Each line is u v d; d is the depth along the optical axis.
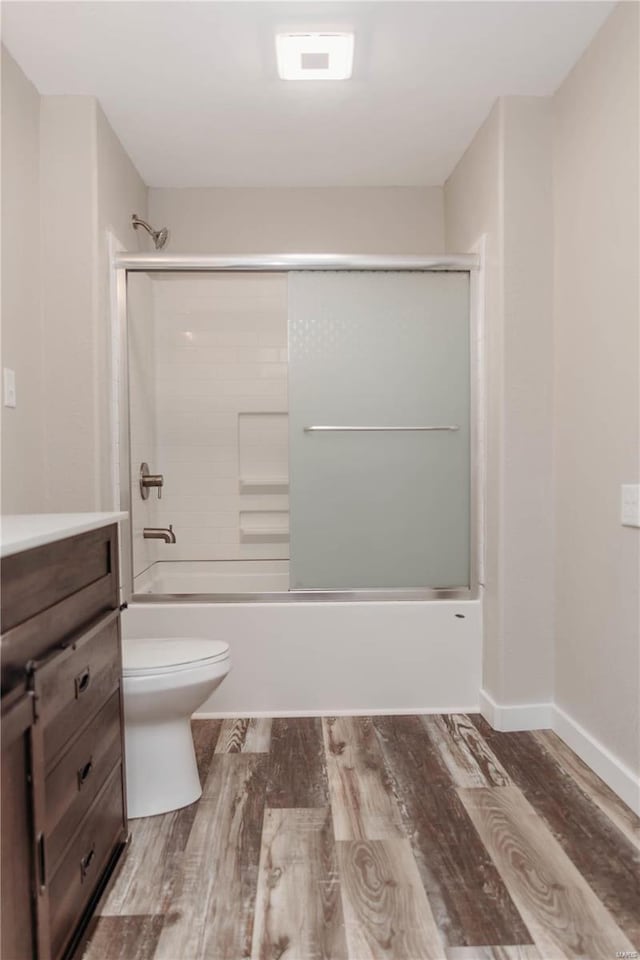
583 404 2.19
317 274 2.66
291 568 2.66
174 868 1.59
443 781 2.04
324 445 2.67
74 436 2.38
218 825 1.79
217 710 2.60
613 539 2.00
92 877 1.42
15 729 1.03
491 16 2.00
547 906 1.43
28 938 1.08
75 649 1.32
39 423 2.34
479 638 2.64
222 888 1.51
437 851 1.65
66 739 1.27
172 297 3.49
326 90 2.42
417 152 2.96
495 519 2.49
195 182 3.28
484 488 2.62
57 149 2.38
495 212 2.49
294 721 2.55
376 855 1.63
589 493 2.15
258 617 2.60
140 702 1.78
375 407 2.67
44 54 2.15
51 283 2.38
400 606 2.63
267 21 2.02
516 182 2.42
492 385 2.52
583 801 1.91
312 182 3.31
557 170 2.39
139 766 1.85
